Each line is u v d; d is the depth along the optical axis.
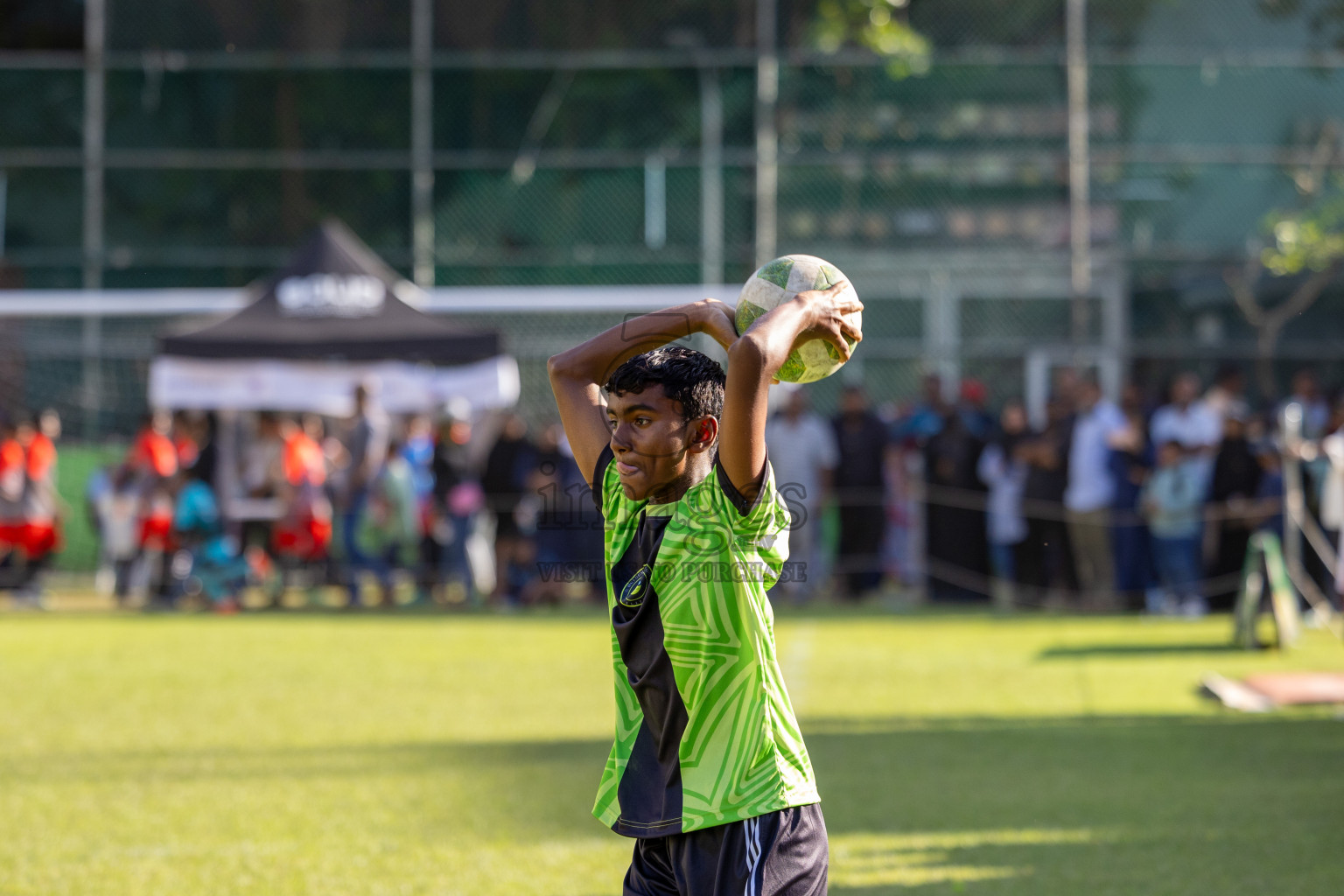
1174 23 42.31
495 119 43.72
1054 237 42.09
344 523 33.56
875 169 42.72
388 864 11.47
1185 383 32.56
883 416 38.50
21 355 41.03
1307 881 10.77
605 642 26.52
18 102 43.84
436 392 37.50
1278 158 42.06
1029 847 11.82
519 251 43.56
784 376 6.49
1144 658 23.72
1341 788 14.05
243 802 13.69
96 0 43.81
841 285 6.28
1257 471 30.80
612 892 10.65
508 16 43.56
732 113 43.06
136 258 43.69
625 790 6.14
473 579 33.97
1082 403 32.09
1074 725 17.62
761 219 42.91
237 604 32.81
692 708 5.94
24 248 43.69
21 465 34.31
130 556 34.97
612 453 6.49
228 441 36.00
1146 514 31.36
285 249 43.84
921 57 42.69
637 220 43.34
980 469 33.25
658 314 6.68
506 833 12.52
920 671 22.27
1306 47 42.16
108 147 43.84
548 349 41.34
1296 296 40.44
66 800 13.81
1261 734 17.02
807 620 30.03
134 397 41.19
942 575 33.38
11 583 34.06
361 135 43.84
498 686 21.11
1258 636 26.31
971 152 42.50
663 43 43.25
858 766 15.16
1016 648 25.08
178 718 18.36
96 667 23.22
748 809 5.83
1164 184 42.16
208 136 43.88
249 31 43.88
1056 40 42.41
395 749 16.31
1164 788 14.04
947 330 42.03
